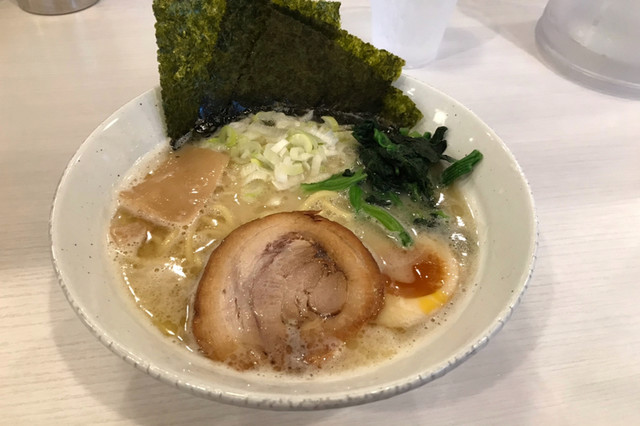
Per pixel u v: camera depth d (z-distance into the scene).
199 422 0.17
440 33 0.34
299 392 0.15
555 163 0.29
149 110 0.24
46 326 0.20
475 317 0.18
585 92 0.34
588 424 0.18
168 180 0.24
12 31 0.36
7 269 0.21
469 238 0.23
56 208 0.18
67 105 0.30
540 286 0.22
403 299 0.20
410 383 0.14
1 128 0.28
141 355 0.15
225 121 0.27
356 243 0.21
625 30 0.33
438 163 0.25
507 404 0.18
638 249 0.24
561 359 0.20
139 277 0.20
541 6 0.42
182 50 0.23
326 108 0.28
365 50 0.25
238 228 0.21
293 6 0.24
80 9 0.38
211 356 0.17
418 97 0.26
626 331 0.21
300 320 0.19
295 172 0.25
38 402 0.17
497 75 0.35
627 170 0.29
